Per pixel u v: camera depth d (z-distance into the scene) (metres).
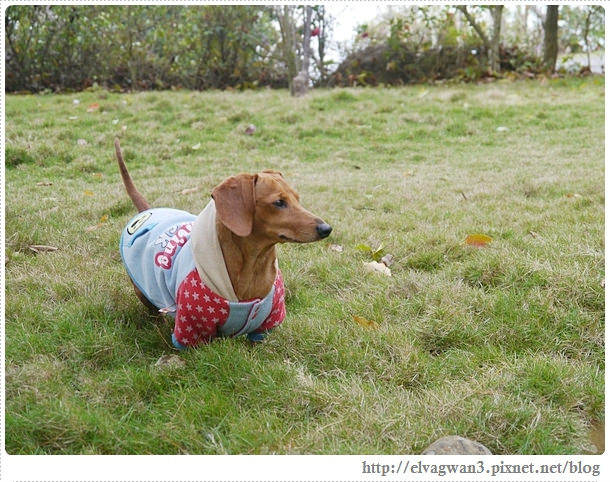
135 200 1.64
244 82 5.59
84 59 5.18
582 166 2.83
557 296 1.58
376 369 1.38
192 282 1.33
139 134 3.42
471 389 1.30
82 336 1.43
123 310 1.55
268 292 1.37
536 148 3.34
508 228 1.97
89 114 3.85
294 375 1.32
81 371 1.35
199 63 5.45
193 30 5.22
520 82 5.17
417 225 2.06
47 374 1.31
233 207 1.29
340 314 1.55
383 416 1.24
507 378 1.33
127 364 1.39
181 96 4.38
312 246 1.95
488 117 4.00
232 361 1.34
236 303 1.33
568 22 6.04
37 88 5.16
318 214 2.19
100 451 1.19
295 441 1.20
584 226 1.93
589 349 1.45
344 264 1.82
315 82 5.76
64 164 2.98
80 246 1.91
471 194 2.38
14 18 4.82
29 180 2.70
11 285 1.66
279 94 4.89
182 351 1.40
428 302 1.59
